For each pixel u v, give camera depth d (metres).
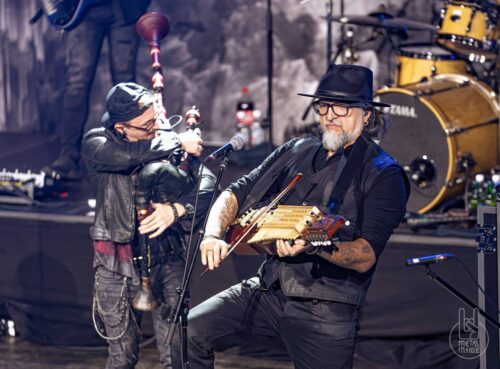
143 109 7.10
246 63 14.17
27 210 10.14
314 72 13.93
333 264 5.87
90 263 9.77
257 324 6.23
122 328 7.19
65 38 12.18
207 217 6.16
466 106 10.63
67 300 9.90
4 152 12.59
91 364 9.38
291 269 5.93
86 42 11.90
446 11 11.25
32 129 13.78
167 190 7.05
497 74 11.85
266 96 14.12
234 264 9.27
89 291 9.81
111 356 7.28
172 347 6.29
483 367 7.36
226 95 14.25
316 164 6.14
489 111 10.69
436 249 8.73
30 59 13.73
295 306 5.94
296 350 6.00
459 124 10.38
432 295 8.73
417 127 10.53
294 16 13.93
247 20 14.10
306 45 13.93
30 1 13.69
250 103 13.56
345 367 5.89
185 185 7.08
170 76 14.34
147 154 6.96
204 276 9.37
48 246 9.91
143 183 6.96
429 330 8.76
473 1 11.01
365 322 8.98
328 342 5.84
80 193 11.34
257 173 6.43
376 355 8.98
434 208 10.53
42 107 13.66
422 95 10.52
